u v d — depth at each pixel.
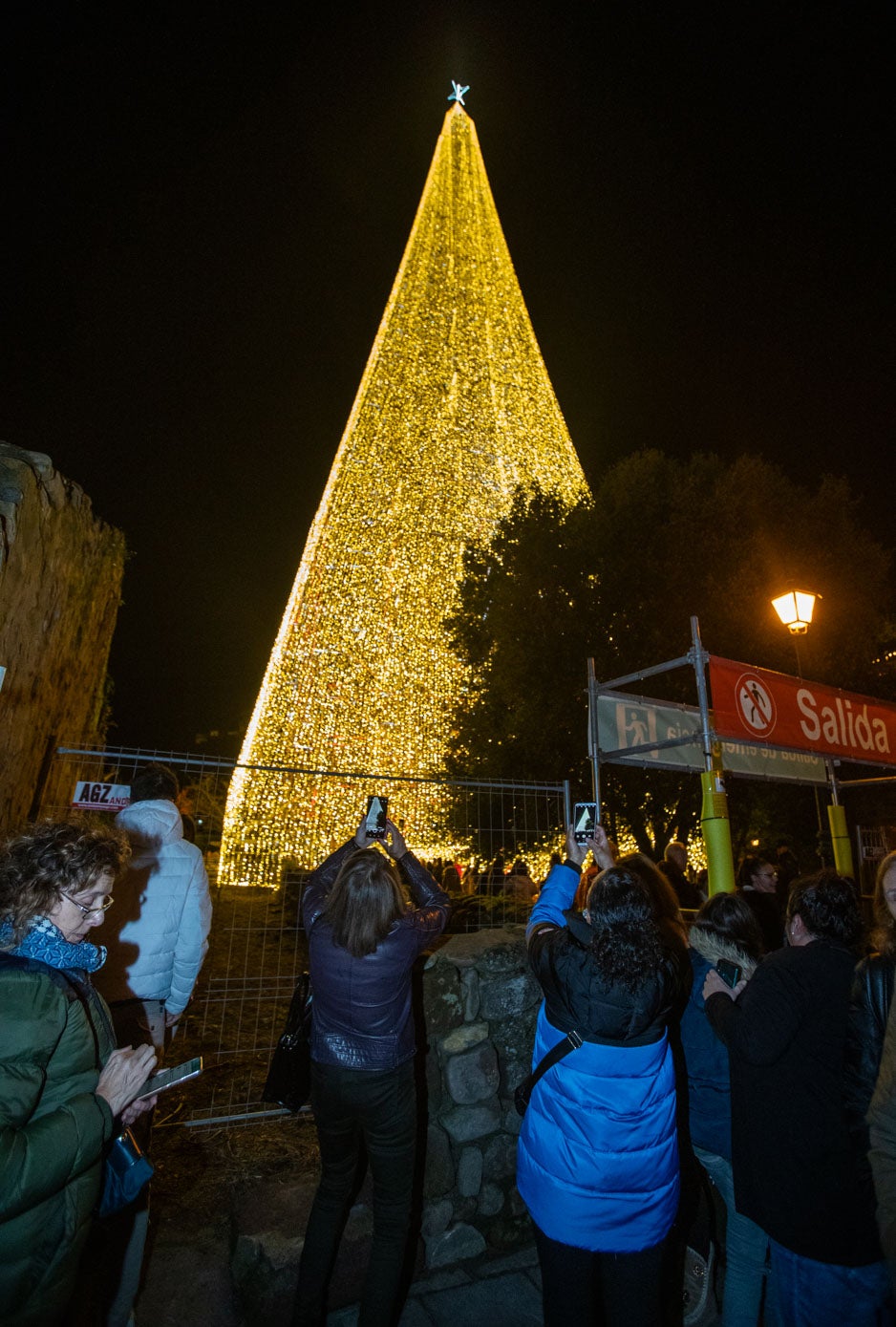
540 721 11.77
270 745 19.81
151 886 2.63
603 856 2.86
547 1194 2.13
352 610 21.67
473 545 15.58
